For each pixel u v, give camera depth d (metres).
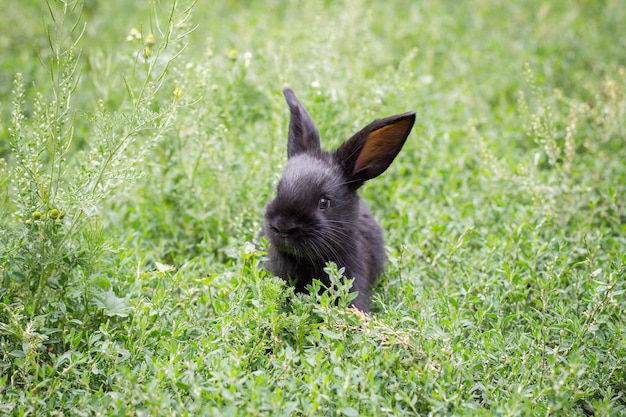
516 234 7.00
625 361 5.40
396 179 8.63
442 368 5.08
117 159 5.66
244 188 7.81
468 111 10.02
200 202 7.69
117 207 7.79
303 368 5.23
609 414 4.91
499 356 5.40
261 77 9.27
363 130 6.12
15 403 4.83
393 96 9.52
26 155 5.51
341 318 5.47
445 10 13.50
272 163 7.84
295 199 5.92
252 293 5.93
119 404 4.70
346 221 6.21
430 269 6.97
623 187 7.96
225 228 7.71
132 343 5.44
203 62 8.52
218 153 7.90
